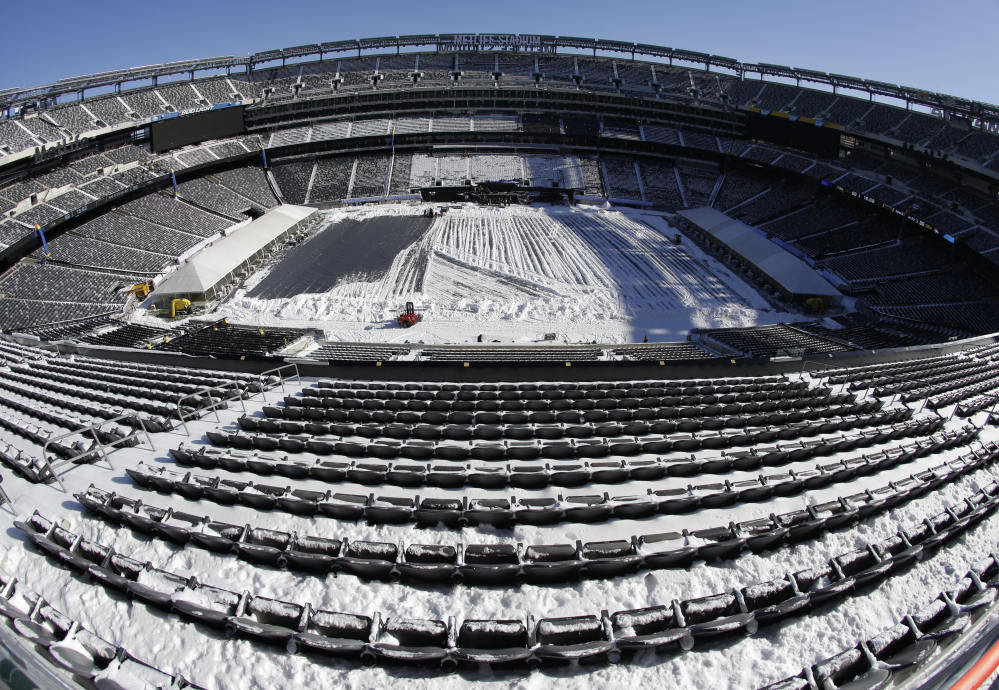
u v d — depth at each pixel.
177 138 70.38
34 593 9.35
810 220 61.66
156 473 12.97
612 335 40.53
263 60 86.31
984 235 46.66
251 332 39.19
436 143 83.44
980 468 14.12
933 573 10.16
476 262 54.12
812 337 37.66
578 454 14.40
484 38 90.75
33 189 52.91
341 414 16.91
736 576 10.01
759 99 79.44
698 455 14.69
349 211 70.81
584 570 9.77
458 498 12.33
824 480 12.78
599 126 84.56
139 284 48.06
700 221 63.66
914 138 59.88
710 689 7.89
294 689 7.87
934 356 28.22
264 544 10.52
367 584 9.68
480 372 23.03
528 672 8.09
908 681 7.66
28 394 18.98
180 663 8.25
